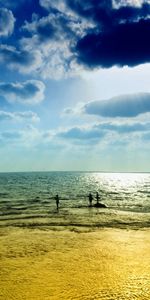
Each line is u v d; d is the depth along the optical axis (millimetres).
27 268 13195
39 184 126625
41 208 40812
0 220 28766
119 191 88875
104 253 15773
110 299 9625
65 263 13922
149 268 12992
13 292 10391
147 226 25062
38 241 18828
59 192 79375
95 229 23406
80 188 101375
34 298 9836
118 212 36125
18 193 73750
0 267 13391
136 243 18219
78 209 39875
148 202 53156
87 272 12516
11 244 17984
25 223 26641
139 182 179125
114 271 12602
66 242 18500
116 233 21594
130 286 10781
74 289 10570
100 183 149625
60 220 28656
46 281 11469
